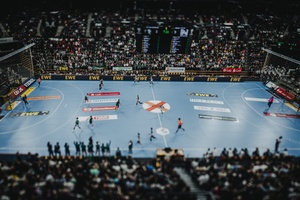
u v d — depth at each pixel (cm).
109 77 4106
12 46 4009
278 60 4447
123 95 3584
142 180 1703
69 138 2567
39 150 2375
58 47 4525
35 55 4303
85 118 2944
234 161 2147
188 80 4244
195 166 1958
